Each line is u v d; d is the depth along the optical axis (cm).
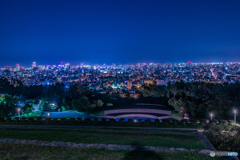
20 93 5588
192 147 1404
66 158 1059
